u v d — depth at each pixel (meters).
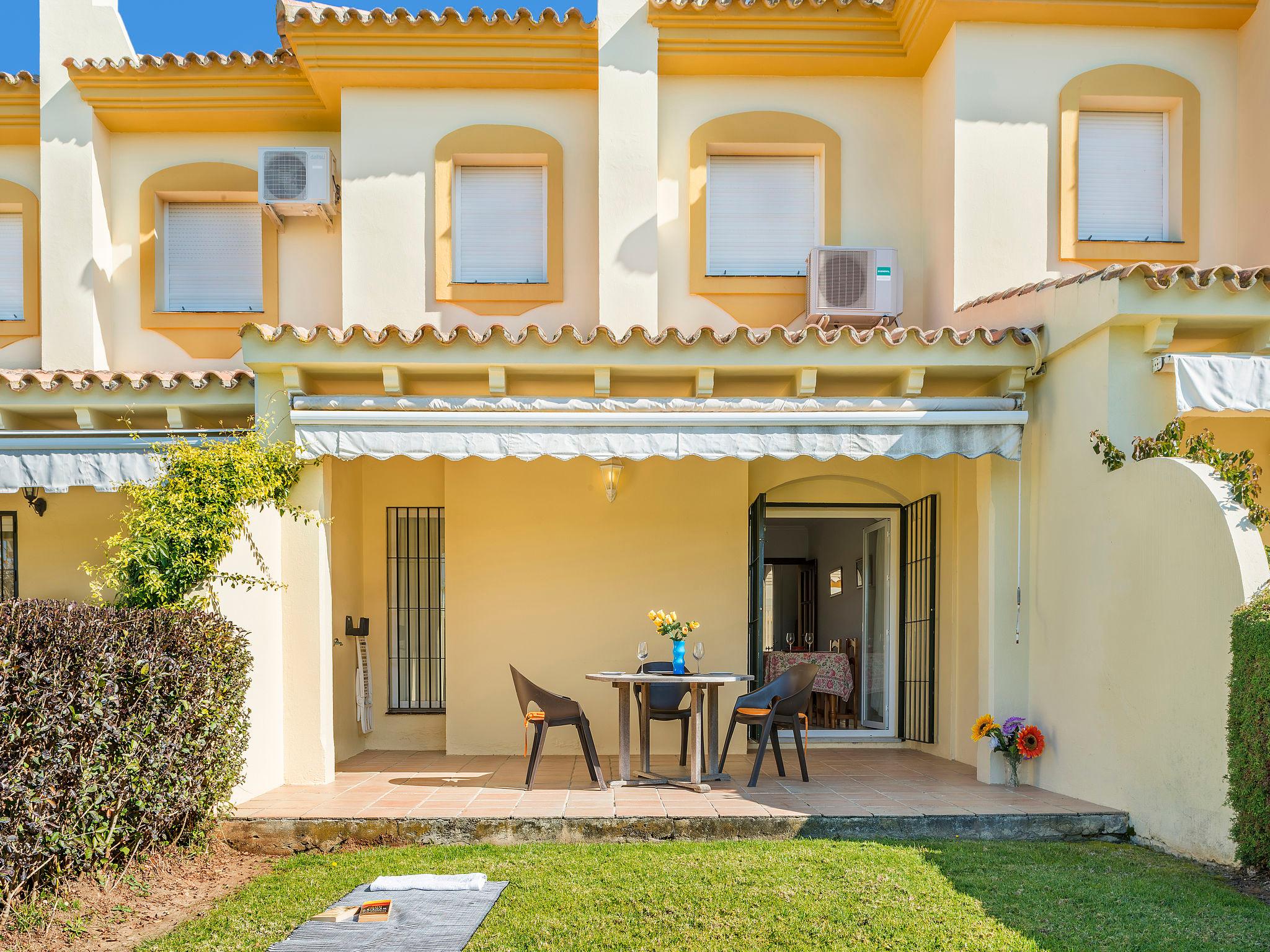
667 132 12.27
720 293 12.14
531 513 12.20
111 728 6.59
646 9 11.91
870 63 12.19
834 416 9.59
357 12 11.57
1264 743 6.61
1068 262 11.45
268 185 12.06
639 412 9.64
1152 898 6.51
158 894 6.96
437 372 9.83
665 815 8.34
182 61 12.12
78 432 9.98
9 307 12.83
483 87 12.21
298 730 9.87
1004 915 6.21
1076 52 11.55
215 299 12.81
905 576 13.31
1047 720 9.66
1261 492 8.71
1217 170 11.72
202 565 8.39
